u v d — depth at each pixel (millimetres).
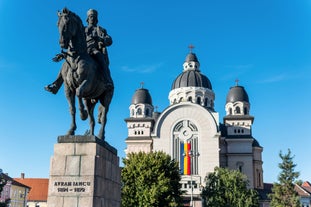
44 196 85312
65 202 9359
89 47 11227
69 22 10109
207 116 74188
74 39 10359
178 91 85688
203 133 73438
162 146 73812
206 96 85438
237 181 58188
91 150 9750
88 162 9602
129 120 83312
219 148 75000
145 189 43125
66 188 9461
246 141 79062
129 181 44031
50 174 9609
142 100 88438
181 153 73125
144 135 82375
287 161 55844
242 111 84875
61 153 9781
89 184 9438
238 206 55781
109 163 10672
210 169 71188
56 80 11016
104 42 11297
